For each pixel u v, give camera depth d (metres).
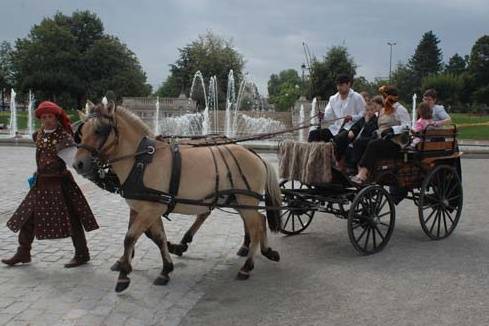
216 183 6.68
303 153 8.05
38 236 6.85
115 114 6.28
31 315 5.51
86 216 7.06
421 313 5.66
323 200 7.95
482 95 84.12
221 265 7.45
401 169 8.57
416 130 9.00
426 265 7.41
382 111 8.64
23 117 53.56
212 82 60.88
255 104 58.62
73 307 5.75
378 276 6.92
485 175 17.80
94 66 73.62
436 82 82.44
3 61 78.12
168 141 6.78
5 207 10.80
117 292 6.20
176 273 7.05
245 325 5.37
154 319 5.51
